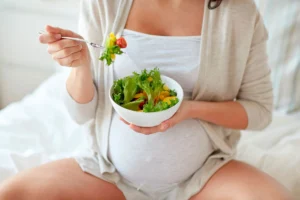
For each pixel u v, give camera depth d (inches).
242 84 42.4
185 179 41.3
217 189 38.4
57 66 75.5
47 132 53.5
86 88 39.2
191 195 39.8
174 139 38.3
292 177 46.0
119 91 35.5
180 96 35.5
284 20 55.8
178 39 39.2
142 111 33.2
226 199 36.9
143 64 39.8
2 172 44.1
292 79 56.9
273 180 38.7
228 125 41.1
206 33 38.7
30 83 79.6
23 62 77.4
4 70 79.2
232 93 41.9
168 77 37.8
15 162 45.4
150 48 39.6
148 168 39.2
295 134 53.6
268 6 56.4
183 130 38.6
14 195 35.5
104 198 39.0
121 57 40.1
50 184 36.9
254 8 39.3
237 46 39.3
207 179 39.6
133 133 38.4
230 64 40.2
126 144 38.9
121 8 39.9
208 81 39.8
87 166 40.4
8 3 71.5
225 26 38.3
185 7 39.1
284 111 58.6
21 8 71.4
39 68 77.3
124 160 39.5
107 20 40.1
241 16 38.6
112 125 40.3
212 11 38.5
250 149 50.6
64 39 33.7
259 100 42.1
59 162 40.8
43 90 62.1
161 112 32.4
